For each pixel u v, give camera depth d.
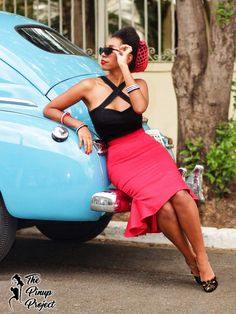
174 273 6.25
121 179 5.59
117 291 5.67
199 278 5.76
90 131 5.93
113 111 5.70
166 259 6.75
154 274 6.22
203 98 7.68
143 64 5.95
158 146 5.73
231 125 7.73
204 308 5.27
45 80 5.92
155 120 9.97
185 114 7.75
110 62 5.79
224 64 7.64
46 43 6.40
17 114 5.75
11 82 5.86
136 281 5.97
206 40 7.74
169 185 5.50
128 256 6.87
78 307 5.28
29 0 10.12
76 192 5.61
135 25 9.89
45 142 5.62
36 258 6.76
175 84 7.80
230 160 7.57
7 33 6.17
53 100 5.73
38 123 5.70
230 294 5.62
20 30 6.33
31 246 7.25
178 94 7.79
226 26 7.59
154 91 9.91
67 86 6.01
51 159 5.61
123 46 5.76
